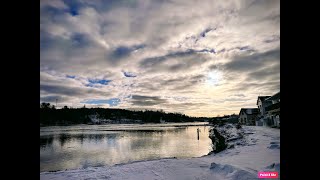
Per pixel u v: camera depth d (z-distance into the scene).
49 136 48.75
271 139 16.86
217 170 7.23
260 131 26.20
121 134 53.62
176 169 7.82
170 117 192.50
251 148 12.70
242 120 54.91
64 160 20.25
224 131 35.75
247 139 18.70
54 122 122.00
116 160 19.69
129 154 22.80
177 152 23.02
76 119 142.62
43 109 116.62
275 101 33.12
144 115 179.12
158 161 9.41
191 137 42.12
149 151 24.39
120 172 7.48
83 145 31.97
